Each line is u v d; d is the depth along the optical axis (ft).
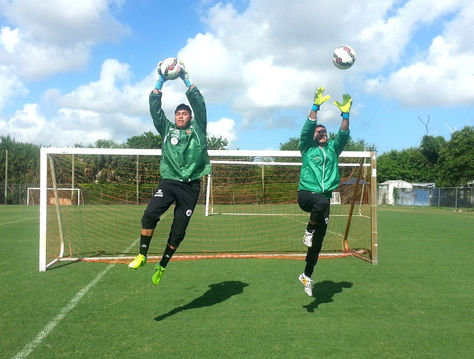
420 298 15.88
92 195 60.49
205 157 13.58
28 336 11.55
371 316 13.64
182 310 14.06
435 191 105.19
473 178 88.69
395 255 25.90
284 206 73.41
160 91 13.28
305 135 13.97
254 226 45.68
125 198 60.54
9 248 28.02
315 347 10.92
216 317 13.35
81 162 56.03
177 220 13.19
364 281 18.71
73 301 15.06
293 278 19.20
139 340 11.28
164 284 17.84
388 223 50.34
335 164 14.12
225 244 31.45
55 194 24.67
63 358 10.08
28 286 17.35
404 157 157.79
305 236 13.66
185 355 10.28
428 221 53.62
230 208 73.46
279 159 63.67
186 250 28.30
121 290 16.74
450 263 23.25
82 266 21.95
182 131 13.37
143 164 59.52
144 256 12.87
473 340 11.60
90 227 43.50
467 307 14.78
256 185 64.59
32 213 65.82
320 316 13.57
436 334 12.03
